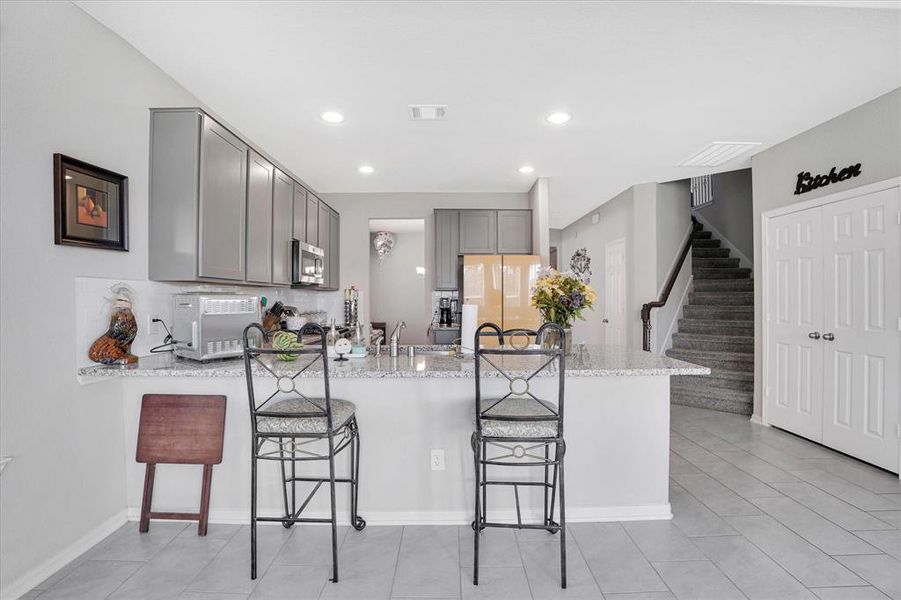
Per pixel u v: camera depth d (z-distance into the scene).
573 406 2.43
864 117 3.11
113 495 2.34
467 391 2.42
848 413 3.29
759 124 3.45
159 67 2.60
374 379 2.41
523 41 2.33
